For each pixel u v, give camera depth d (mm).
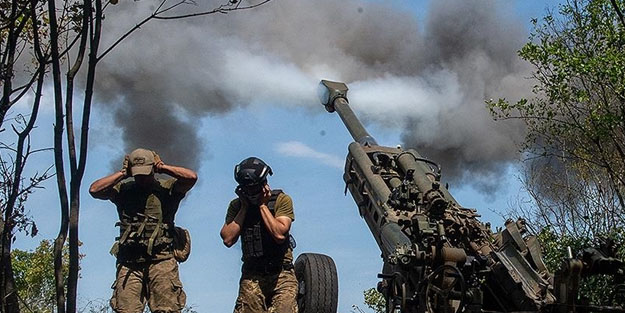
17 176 6863
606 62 16312
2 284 6906
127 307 7258
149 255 7371
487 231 8117
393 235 8805
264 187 7461
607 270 7293
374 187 9719
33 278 18250
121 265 7391
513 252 7746
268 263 7562
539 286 7430
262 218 7453
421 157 10008
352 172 10297
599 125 16938
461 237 7887
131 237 7336
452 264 7398
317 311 8695
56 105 6227
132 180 7645
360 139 10773
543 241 14008
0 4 7281
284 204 7594
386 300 8219
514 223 8000
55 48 6223
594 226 17984
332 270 8828
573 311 7113
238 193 7504
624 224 17281
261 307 7562
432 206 7828
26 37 8258
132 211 7441
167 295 7344
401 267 7633
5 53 7301
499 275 7617
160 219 7445
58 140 6203
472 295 7309
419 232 7547
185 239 7621
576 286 7129
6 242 6973
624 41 16781
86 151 6105
